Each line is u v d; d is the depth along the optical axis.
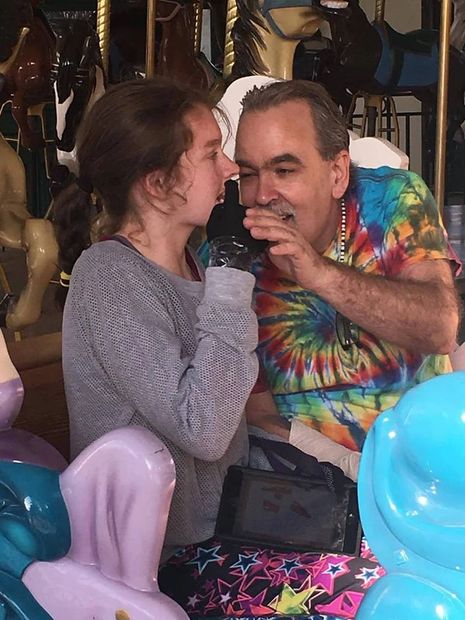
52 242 3.47
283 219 1.76
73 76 3.30
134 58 4.08
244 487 1.58
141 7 4.01
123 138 1.52
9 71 3.45
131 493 1.26
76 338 1.52
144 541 1.27
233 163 1.61
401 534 1.00
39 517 1.28
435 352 1.81
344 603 1.45
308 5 3.03
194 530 1.57
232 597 1.50
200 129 1.54
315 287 1.69
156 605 1.26
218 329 1.43
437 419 0.98
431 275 1.83
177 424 1.42
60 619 1.31
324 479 1.56
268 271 1.88
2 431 1.44
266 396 1.83
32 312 3.58
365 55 4.08
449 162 5.08
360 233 1.87
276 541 1.55
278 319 1.88
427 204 1.89
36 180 5.96
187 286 1.54
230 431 1.44
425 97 4.65
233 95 2.38
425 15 5.40
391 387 1.84
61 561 1.30
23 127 3.62
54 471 1.32
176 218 1.57
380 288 1.72
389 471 1.01
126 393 1.48
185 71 3.89
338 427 1.86
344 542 1.53
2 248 6.25
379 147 2.27
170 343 1.47
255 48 3.13
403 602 1.00
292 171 1.79
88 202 1.81
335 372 1.85
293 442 1.79
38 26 3.54
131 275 1.49
